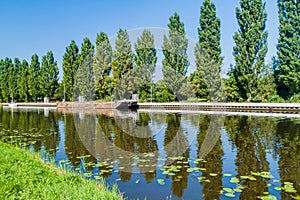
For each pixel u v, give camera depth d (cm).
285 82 2717
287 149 914
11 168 589
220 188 584
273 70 2905
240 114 2150
